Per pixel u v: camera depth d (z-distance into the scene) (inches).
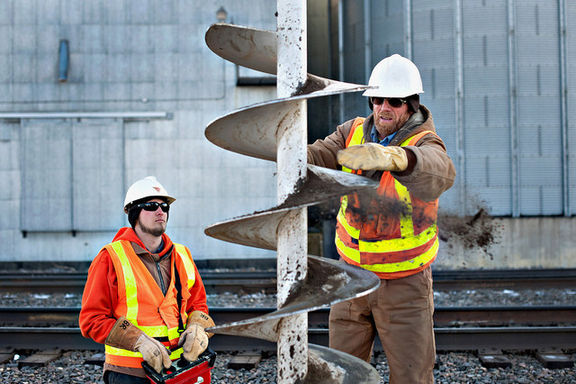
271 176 497.4
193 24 496.7
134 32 495.8
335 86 66.6
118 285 103.6
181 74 497.0
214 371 180.4
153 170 495.5
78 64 496.1
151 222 109.0
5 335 207.3
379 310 99.4
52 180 496.1
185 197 496.1
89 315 101.1
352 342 105.3
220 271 462.0
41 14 495.5
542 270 441.1
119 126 494.9
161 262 111.5
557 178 474.0
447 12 474.3
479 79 473.1
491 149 472.7
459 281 336.2
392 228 97.6
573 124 474.6
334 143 105.5
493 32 472.4
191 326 103.6
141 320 103.7
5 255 498.0
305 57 67.5
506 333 203.9
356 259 100.8
